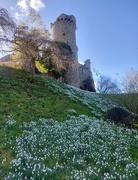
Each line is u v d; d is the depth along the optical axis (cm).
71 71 5131
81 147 1132
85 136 1379
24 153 940
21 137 1148
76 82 5216
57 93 2658
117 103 3044
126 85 3475
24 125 1331
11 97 1881
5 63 3494
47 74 4119
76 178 804
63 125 1532
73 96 2794
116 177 870
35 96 2164
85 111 2302
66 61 3041
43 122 1478
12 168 822
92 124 1758
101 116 2262
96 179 827
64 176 838
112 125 1934
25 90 2248
